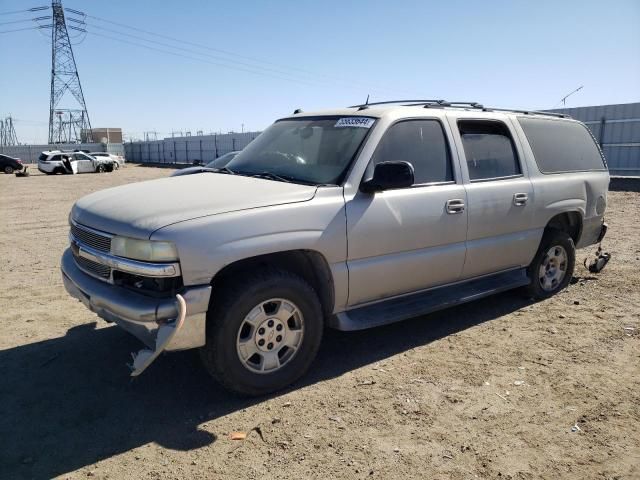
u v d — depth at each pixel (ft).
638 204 44.06
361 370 13.37
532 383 12.61
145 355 10.43
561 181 18.38
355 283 13.03
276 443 10.21
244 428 10.75
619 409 11.44
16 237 32.71
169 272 10.41
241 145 147.54
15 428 10.77
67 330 16.03
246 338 11.57
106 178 99.76
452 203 14.78
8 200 57.00
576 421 11.00
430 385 12.51
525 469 9.46
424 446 10.12
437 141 15.07
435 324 16.57
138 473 9.34
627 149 64.54
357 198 12.90
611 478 9.23
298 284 12.00
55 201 55.98
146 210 11.30
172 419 11.12
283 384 12.16
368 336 15.62
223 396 12.07
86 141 244.63
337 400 11.84
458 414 11.25
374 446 10.11
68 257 13.66
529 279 18.11
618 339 15.26
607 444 10.19
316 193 12.37
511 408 11.49
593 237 20.63
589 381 12.70
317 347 12.62
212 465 9.56
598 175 20.26
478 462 9.65
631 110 63.46
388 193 13.55
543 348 14.65
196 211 11.06
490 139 16.60
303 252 12.39
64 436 10.48
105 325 16.43
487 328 16.20
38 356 14.17
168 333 10.18
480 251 15.80
